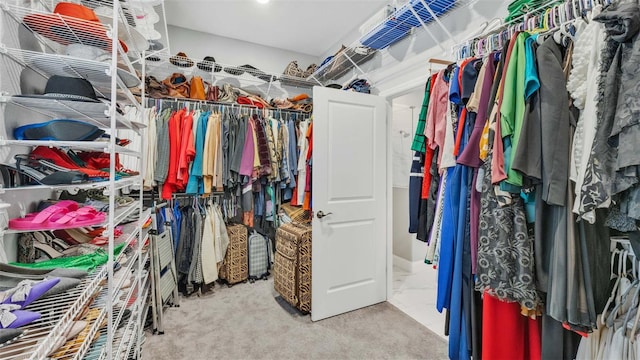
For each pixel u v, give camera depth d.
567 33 0.93
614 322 0.87
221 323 2.09
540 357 1.06
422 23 1.84
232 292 2.63
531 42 0.98
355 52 2.56
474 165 1.12
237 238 2.81
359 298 2.33
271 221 3.04
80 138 0.91
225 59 3.28
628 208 0.74
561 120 0.88
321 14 2.77
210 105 2.90
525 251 0.95
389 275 2.51
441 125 1.39
